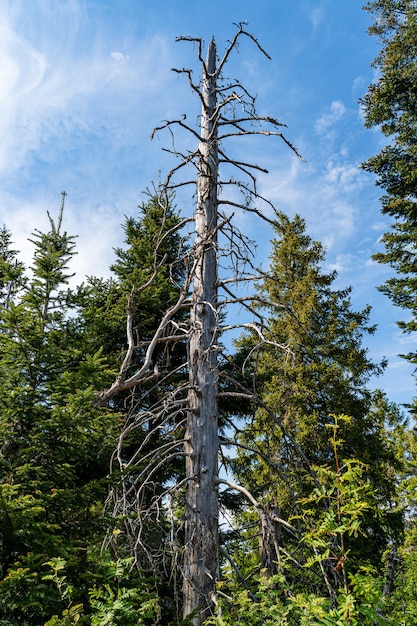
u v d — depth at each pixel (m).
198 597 7.03
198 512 7.62
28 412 6.68
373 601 3.34
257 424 14.91
